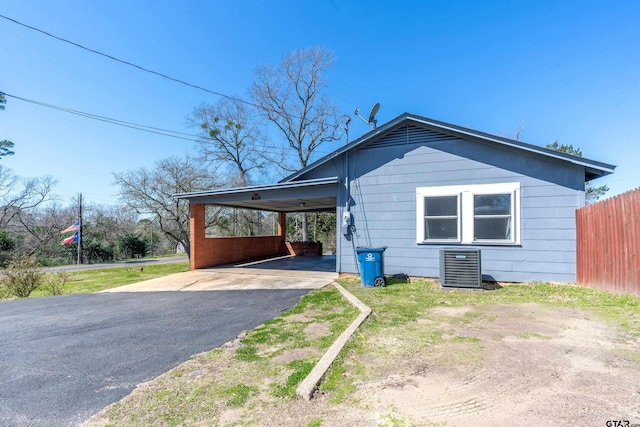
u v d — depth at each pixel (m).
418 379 2.71
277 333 4.18
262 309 5.60
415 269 8.05
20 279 9.35
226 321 4.90
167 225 22.62
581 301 5.46
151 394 2.64
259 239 15.48
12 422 2.28
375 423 2.10
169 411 2.35
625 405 2.23
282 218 17.75
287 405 2.37
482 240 7.46
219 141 23.30
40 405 2.51
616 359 3.03
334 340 3.77
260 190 9.88
